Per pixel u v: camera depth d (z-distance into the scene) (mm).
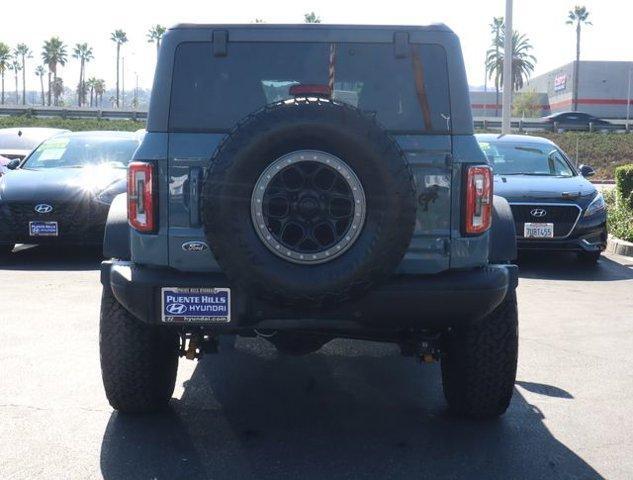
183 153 4191
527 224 10219
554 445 4410
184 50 4320
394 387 5473
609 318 7629
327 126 3723
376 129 3781
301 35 4352
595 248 10430
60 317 7219
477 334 4445
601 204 10500
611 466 4125
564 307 8141
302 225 3807
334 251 3771
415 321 4074
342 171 3754
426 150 4207
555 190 10359
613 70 81625
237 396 5230
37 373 5559
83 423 4629
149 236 4180
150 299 4055
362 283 3787
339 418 4824
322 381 5598
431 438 4496
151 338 4465
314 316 4027
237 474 3963
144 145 4215
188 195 4176
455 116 4258
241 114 4301
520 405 5090
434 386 5500
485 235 4207
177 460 4125
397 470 4043
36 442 4328
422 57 4324
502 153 11562
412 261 4164
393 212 3750
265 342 6625
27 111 43094
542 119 46750
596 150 37594
